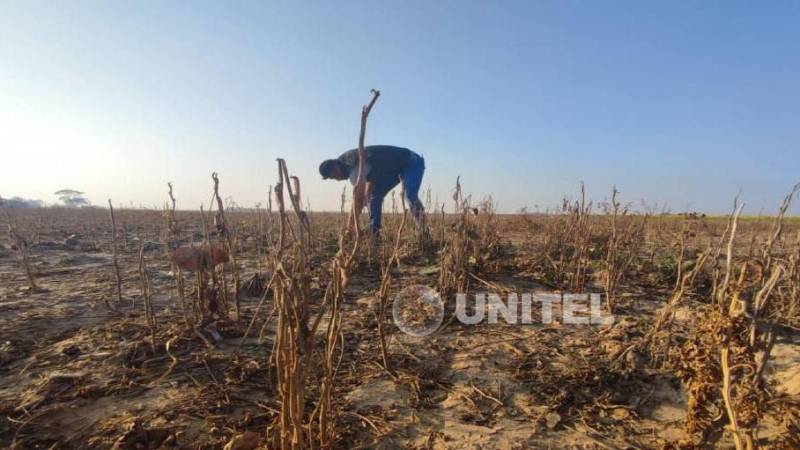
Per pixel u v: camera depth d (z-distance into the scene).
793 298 3.71
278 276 1.67
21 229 11.57
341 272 1.85
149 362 3.03
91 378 2.79
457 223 5.52
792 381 2.65
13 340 3.40
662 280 5.18
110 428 2.28
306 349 1.72
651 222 8.51
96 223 14.83
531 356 3.21
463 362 3.12
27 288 5.05
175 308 4.27
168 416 2.39
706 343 1.91
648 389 2.75
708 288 4.88
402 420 2.43
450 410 2.54
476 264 5.46
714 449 2.01
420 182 7.42
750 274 2.56
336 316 1.89
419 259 6.36
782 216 2.21
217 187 3.66
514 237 9.48
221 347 3.29
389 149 7.11
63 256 7.58
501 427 2.38
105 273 6.05
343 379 2.85
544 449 2.20
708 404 2.18
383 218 8.27
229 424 2.32
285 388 1.70
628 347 3.17
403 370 2.98
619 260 5.52
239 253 7.29
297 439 1.72
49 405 2.49
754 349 1.73
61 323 3.84
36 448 2.14
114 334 3.50
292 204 1.67
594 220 6.90
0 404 2.48
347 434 2.28
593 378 2.84
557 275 5.34
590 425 2.41
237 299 3.77
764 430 2.24
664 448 2.11
